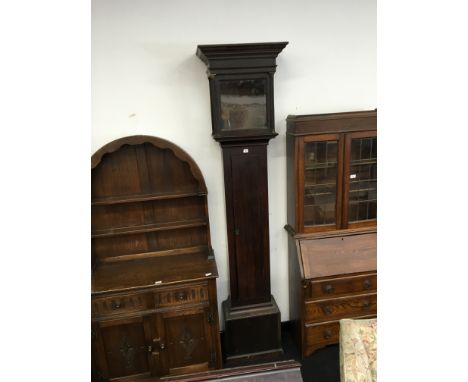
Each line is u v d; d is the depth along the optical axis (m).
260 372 1.20
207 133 2.07
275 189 2.24
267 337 2.20
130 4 1.85
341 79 2.15
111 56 1.89
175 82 1.97
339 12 2.05
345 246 2.09
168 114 2.01
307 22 2.04
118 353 1.89
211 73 1.81
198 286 1.88
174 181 2.06
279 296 2.44
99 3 1.82
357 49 2.12
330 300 2.09
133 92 1.95
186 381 1.18
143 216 2.08
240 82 1.88
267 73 1.85
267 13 1.99
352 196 2.10
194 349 1.96
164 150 2.01
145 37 1.90
